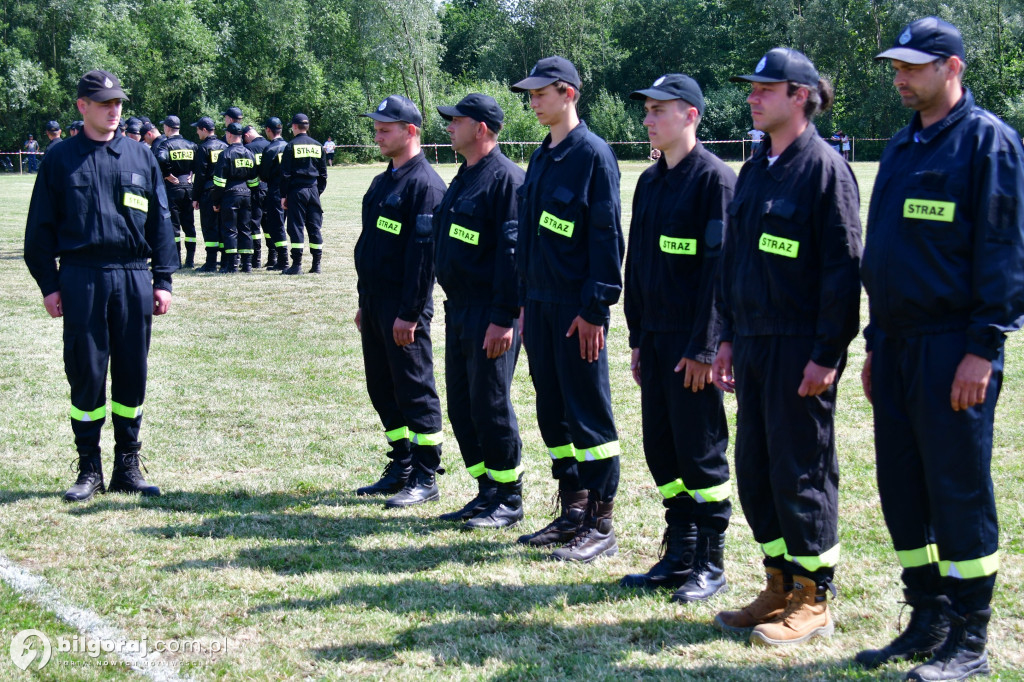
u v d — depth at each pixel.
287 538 4.93
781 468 3.59
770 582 3.81
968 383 3.18
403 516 5.32
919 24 3.25
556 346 4.59
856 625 3.83
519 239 4.74
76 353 5.39
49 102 57.38
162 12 59.47
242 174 14.51
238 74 62.75
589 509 4.70
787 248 3.52
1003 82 52.41
